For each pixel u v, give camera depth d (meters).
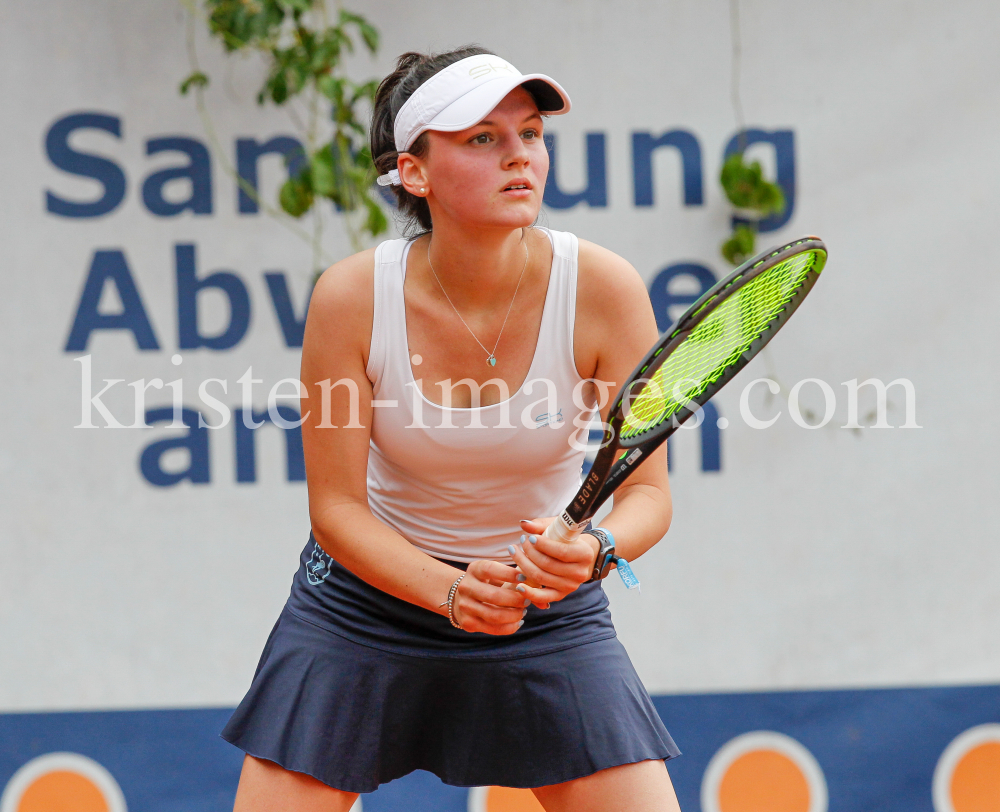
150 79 11.80
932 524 12.10
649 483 7.16
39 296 11.80
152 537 11.97
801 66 11.97
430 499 7.47
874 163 11.98
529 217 6.31
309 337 7.12
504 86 6.00
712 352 6.12
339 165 11.58
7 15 11.67
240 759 12.09
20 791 11.92
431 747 7.74
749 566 12.12
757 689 12.12
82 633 11.95
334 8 11.80
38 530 11.90
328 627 7.52
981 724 12.06
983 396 12.03
